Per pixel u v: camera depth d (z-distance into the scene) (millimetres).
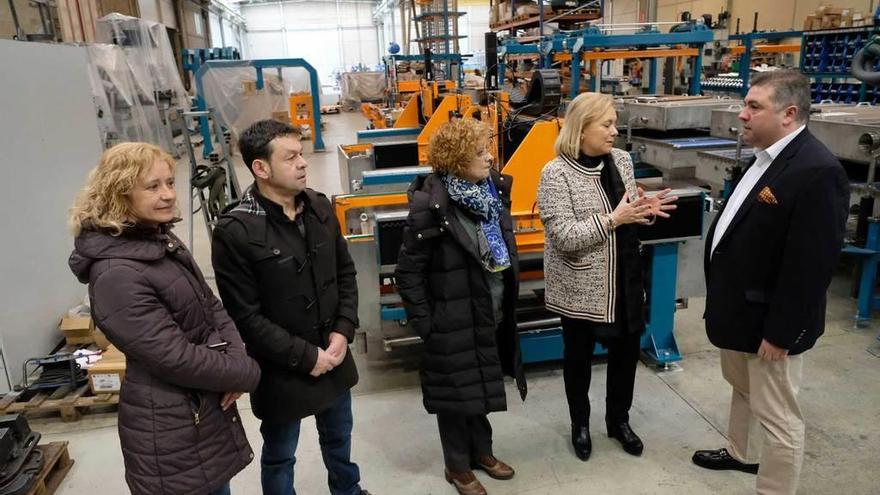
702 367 2877
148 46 9023
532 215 2779
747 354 1746
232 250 1510
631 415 2504
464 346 1842
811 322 1572
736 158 2992
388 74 11414
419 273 1827
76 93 3713
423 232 1768
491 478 2154
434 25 10992
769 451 1757
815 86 5793
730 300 1726
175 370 1271
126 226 1246
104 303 1223
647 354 2959
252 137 1479
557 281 2082
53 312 3309
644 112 3812
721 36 6445
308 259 1618
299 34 25453
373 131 6449
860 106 3559
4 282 2896
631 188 2041
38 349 3115
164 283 1290
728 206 1775
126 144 1267
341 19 25422
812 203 1511
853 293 3588
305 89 15969
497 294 1912
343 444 1858
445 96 5535
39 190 3271
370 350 3074
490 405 1873
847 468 2123
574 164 1971
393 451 2340
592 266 1977
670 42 4508
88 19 8859
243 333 1564
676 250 2760
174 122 10078
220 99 10109
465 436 2002
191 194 4297
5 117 3035
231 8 23172
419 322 1836
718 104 3711
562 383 2789
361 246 2611
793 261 1544
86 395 2750
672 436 2355
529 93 3256
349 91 18484
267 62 9922
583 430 2236
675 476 2129
